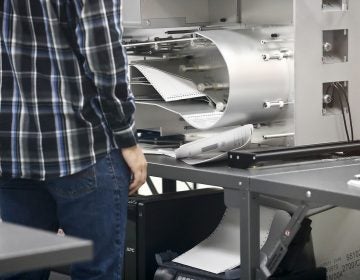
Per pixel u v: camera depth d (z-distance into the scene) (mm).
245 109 2443
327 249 2438
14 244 1149
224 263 2389
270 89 2467
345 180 2020
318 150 2338
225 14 2840
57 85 1910
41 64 1905
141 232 2559
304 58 2488
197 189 2801
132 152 2002
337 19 2537
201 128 2451
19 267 1093
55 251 1124
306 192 1941
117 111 1926
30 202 2068
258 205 2150
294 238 2311
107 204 1983
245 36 2510
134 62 2721
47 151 1923
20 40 1900
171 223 2617
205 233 2707
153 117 2756
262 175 2133
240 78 2400
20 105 1925
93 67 1875
